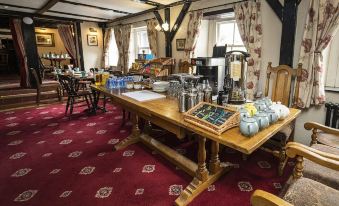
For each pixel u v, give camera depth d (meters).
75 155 2.62
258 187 1.95
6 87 5.98
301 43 2.63
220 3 3.72
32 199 1.84
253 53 3.21
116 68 7.06
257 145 1.13
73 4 4.84
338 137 1.93
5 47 9.59
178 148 2.77
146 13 5.58
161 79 3.05
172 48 4.96
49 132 3.41
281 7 2.88
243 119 1.26
